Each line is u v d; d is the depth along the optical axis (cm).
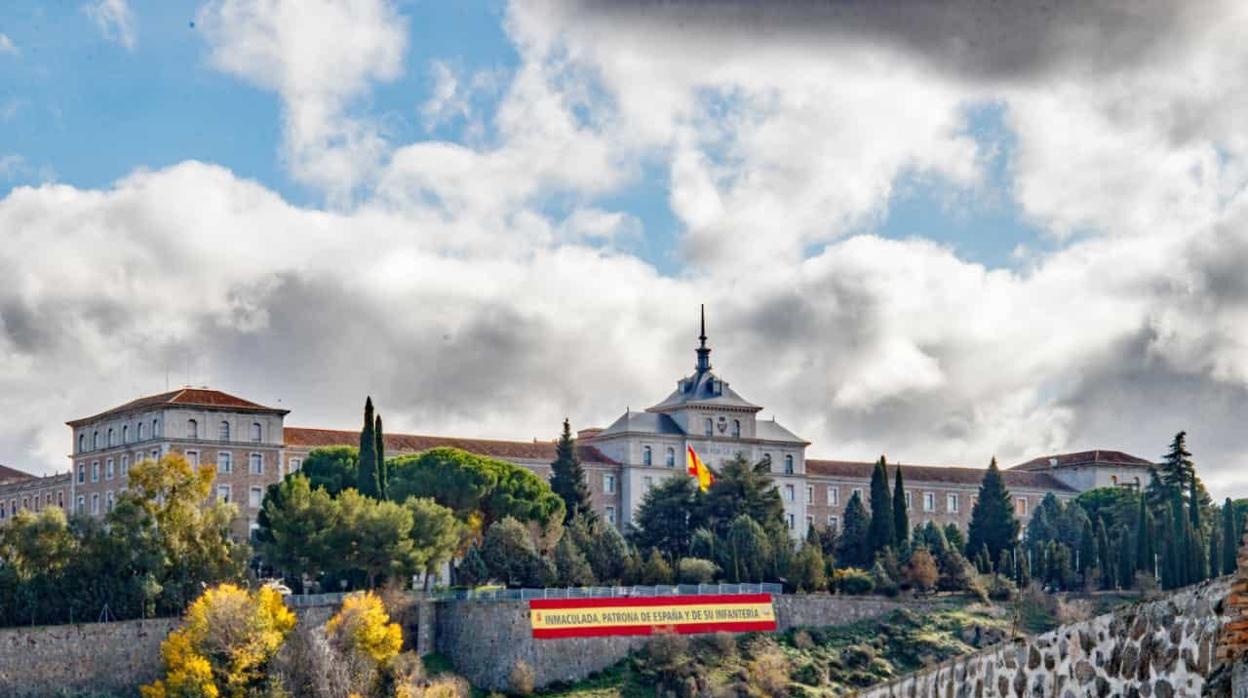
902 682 2902
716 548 18425
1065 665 2405
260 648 13025
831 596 16638
